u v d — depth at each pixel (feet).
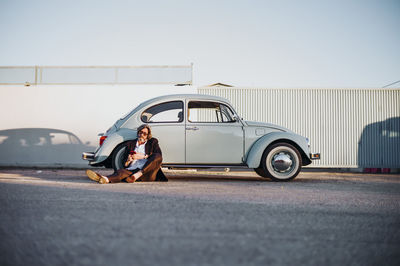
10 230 8.52
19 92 37.58
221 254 6.83
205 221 9.68
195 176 28.43
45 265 6.15
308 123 39.32
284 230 8.87
